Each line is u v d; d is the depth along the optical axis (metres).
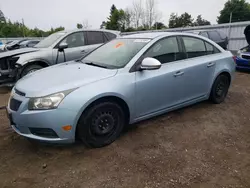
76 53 6.09
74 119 2.46
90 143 2.70
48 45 5.90
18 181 2.21
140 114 3.09
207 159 2.57
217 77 4.07
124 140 2.96
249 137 3.11
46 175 2.30
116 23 45.53
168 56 3.35
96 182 2.19
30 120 2.41
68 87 2.48
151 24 39.72
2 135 3.12
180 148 2.79
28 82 2.74
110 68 2.94
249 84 6.05
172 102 3.44
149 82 3.02
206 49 3.95
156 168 2.40
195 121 3.57
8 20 49.44
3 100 4.85
